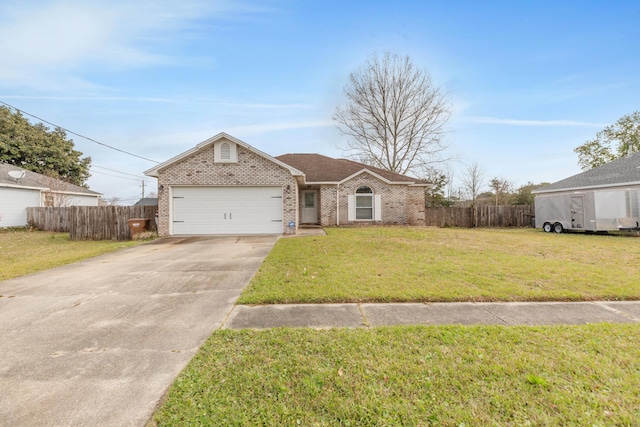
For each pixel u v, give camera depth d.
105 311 4.27
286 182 13.25
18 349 3.15
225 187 13.17
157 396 2.34
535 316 3.96
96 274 6.43
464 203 32.16
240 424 2.02
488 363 2.74
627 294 4.70
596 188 17.27
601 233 15.04
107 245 11.21
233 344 3.19
